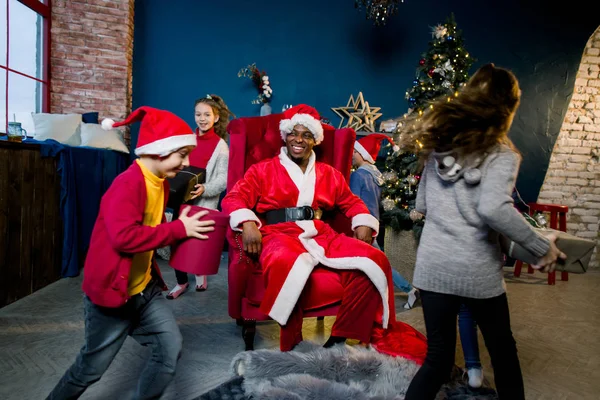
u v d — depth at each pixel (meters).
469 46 5.65
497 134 1.43
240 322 2.86
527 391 2.16
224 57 5.45
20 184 3.22
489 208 1.33
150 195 1.56
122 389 2.02
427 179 1.62
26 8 4.35
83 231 4.08
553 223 4.87
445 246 1.48
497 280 1.46
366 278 2.26
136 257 1.55
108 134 4.55
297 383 2.01
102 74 4.92
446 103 1.49
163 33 5.32
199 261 1.77
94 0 4.84
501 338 1.47
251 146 2.88
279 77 5.54
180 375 2.19
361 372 2.17
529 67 5.65
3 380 2.06
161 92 5.35
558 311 3.57
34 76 4.52
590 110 5.70
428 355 1.50
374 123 5.70
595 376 2.35
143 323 1.60
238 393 2.02
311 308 2.29
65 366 2.22
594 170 5.71
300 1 5.54
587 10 5.68
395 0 4.93
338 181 2.79
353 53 5.63
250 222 2.38
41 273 3.55
